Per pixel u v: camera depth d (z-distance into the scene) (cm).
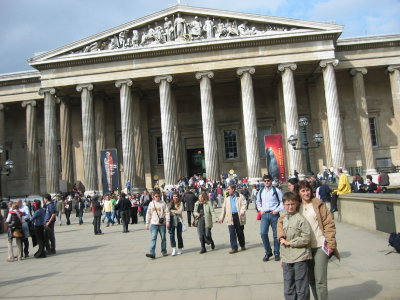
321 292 785
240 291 1043
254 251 1614
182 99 6038
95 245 2186
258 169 4756
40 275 1459
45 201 1994
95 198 2761
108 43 5078
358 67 5172
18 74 5584
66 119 5381
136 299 1048
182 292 1081
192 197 2864
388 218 1620
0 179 5856
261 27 4956
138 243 2155
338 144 4709
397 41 5144
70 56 4969
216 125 5903
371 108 5666
